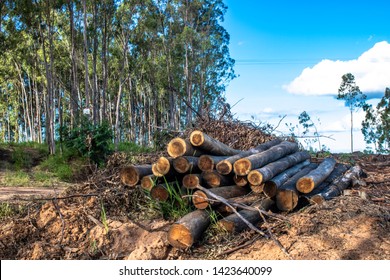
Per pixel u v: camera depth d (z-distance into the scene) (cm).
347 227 545
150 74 3378
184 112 4112
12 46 1944
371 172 915
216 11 3578
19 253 606
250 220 588
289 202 615
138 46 3062
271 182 619
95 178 779
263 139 984
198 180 609
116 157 823
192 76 3453
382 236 523
